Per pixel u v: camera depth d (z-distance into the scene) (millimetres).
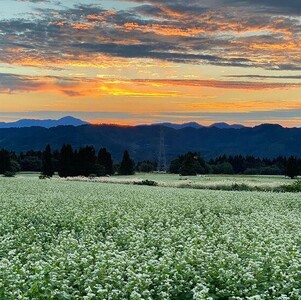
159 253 16859
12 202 30406
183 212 27984
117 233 19828
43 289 11008
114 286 11945
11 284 11383
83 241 18156
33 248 15625
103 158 116000
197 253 14383
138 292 11570
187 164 105812
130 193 39812
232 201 34156
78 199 33250
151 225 23219
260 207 31828
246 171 125062
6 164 110938
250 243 17234
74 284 12055
